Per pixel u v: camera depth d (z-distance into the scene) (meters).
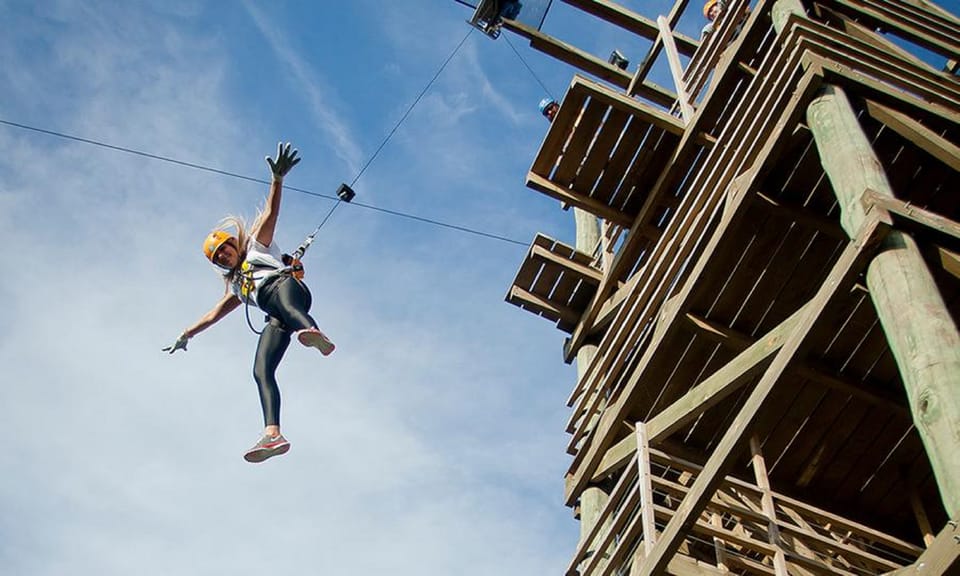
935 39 9.12
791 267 8.62
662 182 10.05
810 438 9.20
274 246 8.05
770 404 9.02
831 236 8.38
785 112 7.44
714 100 9.64
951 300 7.98
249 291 7.74
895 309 5.41
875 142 8.17
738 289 8.77
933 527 9.52
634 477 8.32
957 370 4.93
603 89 9.61
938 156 6.93
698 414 7.96
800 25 7.82
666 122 9.80
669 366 9.33
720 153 8.77
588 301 11.53
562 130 10.09
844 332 8.41
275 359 7.46
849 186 6.28
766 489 8.15
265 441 7.02
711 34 11.05
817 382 8.73
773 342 7.20
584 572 8.22
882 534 8.35
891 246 5.72
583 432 9.98
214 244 7.88
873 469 9.33
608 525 9.35
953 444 4.67
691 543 8.84
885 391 8.66
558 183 10.57
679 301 8.21
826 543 7.63
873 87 7.32
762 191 8.33
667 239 9.21
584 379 10.10
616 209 10.58
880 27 9.22
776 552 7.19
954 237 5.75
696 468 8.13
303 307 7.62
